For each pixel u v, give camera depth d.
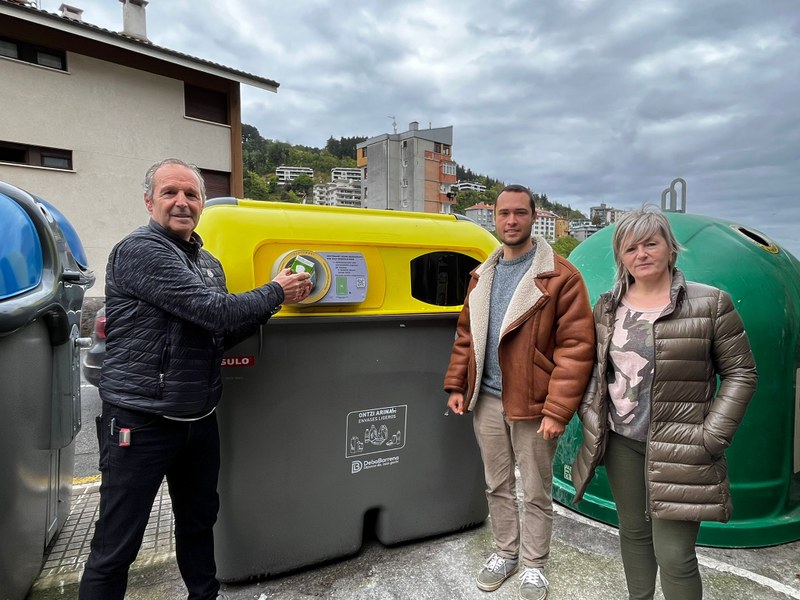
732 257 2.55
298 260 1.94
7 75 9.91
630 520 1.78
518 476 3.33
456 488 2.51
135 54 11.62
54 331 2.15
